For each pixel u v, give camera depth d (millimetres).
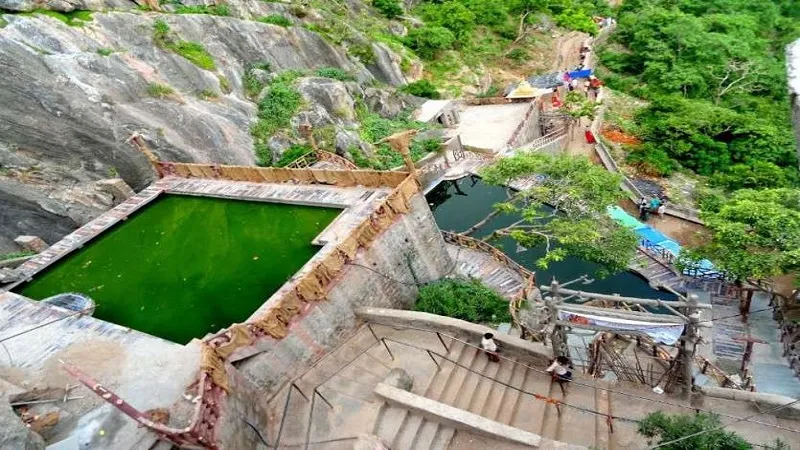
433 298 18953
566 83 49031
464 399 14453
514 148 35438
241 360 13352
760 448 13172
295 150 31000
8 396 11906
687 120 39344
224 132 29359
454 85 49875
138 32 30016
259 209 21031
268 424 13469
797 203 22547
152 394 12477
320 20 45406
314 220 19547
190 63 31094
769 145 37906
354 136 34250
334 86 35906
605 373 16875
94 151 24344
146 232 21016
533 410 14656
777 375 18438
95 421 11805
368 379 14758
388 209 17875
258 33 37156
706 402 14594
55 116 23688
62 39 26250
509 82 53688
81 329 15430
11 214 21375
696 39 52594
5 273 18562
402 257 18766
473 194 33094
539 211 30531
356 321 16938
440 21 58750
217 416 11359
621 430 13914
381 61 46875
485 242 25719
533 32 62969
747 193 23547
